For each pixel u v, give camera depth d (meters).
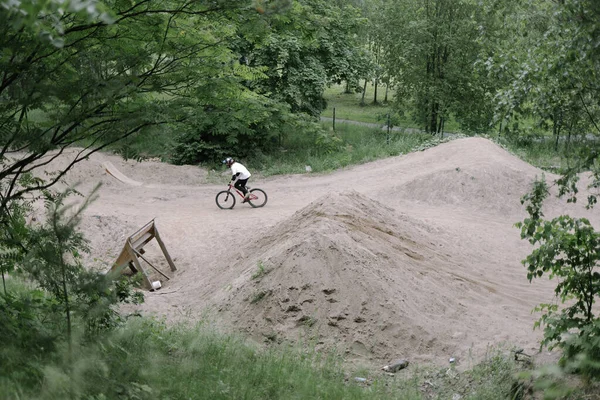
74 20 6.72
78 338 5.33
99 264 14.74
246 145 27.31
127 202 21.33
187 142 27.08
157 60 8.09
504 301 12.56
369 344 10.15
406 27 31.95
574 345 6.71
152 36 7.81
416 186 21.22
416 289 11.54
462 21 30.62
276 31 8.32
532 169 22.86
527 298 13.03
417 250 13.95
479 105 31.44
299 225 13.25
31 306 6.07
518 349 9.55
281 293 10.91
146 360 6.48
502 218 19.56
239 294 11.37
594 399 5.90
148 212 19.77
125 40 7.67
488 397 8.09
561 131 7.85
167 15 7.74
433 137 30.03
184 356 8.02
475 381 8.75
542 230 7.75
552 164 24.52
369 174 23.98
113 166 24.84
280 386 7.82
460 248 15.84
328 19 7.95
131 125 7.11
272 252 12.17
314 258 11.25
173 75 8.07
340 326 10.41
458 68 31.45
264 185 24.11
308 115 27.52
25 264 5.70
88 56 6.89
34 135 6.60
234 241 16.42
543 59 7.70
